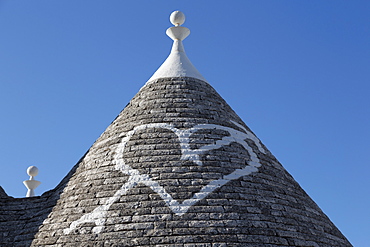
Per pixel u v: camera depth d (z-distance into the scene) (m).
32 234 15.13
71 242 13.98
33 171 21.94
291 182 16.64
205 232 13.52
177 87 17.78
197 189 14.46
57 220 14.91
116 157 15.73
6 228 16.05
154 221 13.76
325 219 16.36
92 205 14.60
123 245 13.41
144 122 16.53
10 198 17.23
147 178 14.79
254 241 13.60
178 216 13.83
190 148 15.53
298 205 15.60
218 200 14.26
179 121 16.39
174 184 14.57
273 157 17.28
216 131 16.31
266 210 14.52
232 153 15.80
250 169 15.60
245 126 17.67
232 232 13.62
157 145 15.68
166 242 13.32
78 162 17.08
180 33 19.69
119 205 14.28
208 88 18.30
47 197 16.88
